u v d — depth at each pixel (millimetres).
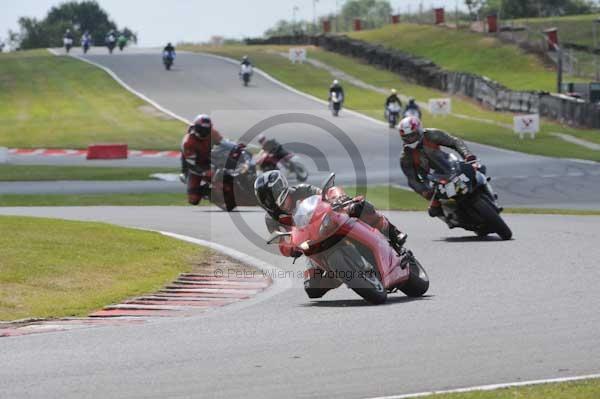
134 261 46531
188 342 28984
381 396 22219
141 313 35781
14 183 105938
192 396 22531
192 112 192500
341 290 40594
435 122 182125
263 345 28188
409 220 69062
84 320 34344
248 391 22891
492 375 23844
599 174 115562
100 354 27344
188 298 39188
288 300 38156
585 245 51375
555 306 33250
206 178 73000
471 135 163000
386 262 35750
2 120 192875
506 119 187750
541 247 51188
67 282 40750
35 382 24047
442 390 22609
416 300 36312
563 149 145875
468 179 54281
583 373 23812
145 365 25797
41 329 32125
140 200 86500
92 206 81000
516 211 78000
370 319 32094
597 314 31344
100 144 148750
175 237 57125
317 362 25688
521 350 26391
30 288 39094
